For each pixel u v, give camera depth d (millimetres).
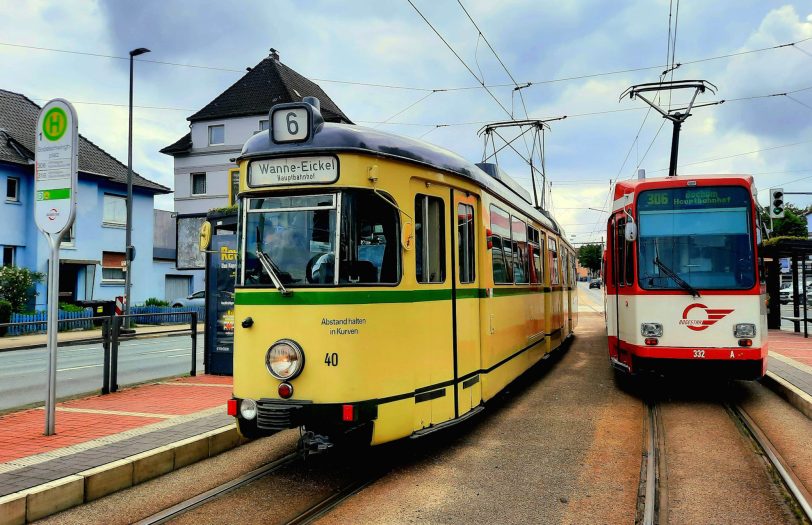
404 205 6453
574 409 9500
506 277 9336
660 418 8773
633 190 10133
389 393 6121
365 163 6121
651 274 9773
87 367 14883
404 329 6336
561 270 17031
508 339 9359
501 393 9898
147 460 6035
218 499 5547
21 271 26719
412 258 6527
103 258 33438
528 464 6613
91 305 29797
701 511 5254
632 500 5508
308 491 5785
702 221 9742
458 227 7434
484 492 5730
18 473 5469
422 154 6816
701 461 6684
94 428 7273
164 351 19062
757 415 8812
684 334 9516
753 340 9258
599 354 16969
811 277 41188
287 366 5883
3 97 32844
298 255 6082
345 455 6973
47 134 7285
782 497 5559
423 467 6547
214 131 44625
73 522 4941
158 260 39562
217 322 12125
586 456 6895
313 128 6152
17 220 29188
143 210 35938
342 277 5914
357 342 5910
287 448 7250
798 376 10883
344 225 5969
